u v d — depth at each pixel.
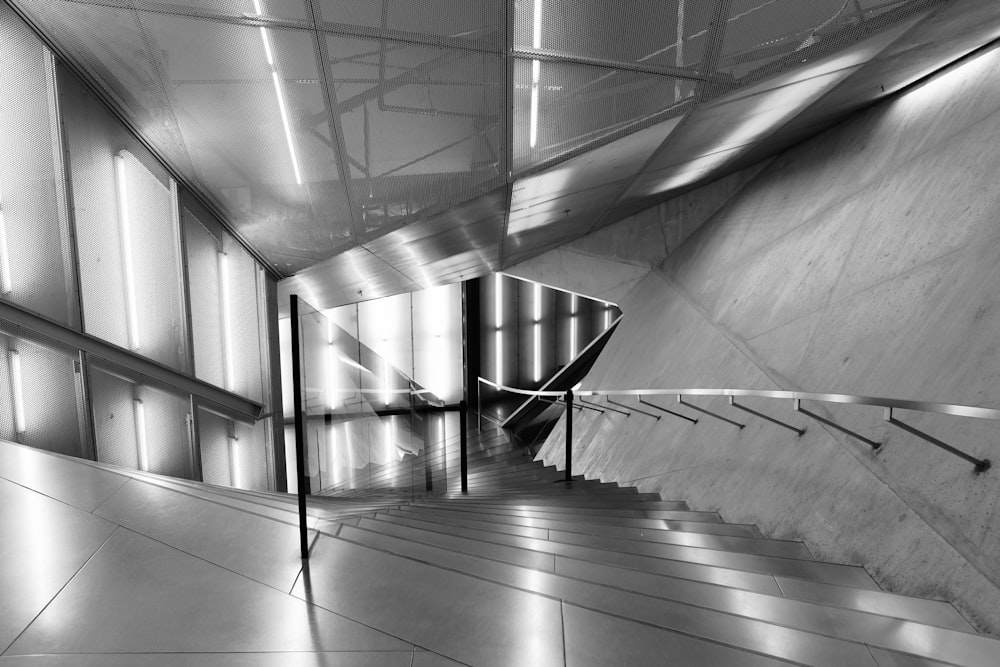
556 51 5.93
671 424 8.53
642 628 2.38
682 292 11.77
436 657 2.24
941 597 3.53
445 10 5.82
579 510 5.82
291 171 7.58
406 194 7.59
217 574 2.89
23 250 5.86
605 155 7.34
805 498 5.12
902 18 5.21
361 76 6.36
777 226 9.42
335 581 2.82
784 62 5.79
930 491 4.02
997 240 4.90
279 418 10.70
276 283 10.70
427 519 4.66
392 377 9.14
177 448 7.85
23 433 5.73
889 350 5.40
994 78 6.20
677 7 5.59
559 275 15.22
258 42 6.14
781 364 7.01
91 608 2.59
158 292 7.60
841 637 2.40
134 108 6.79
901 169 6.96
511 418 22.03
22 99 5.87
